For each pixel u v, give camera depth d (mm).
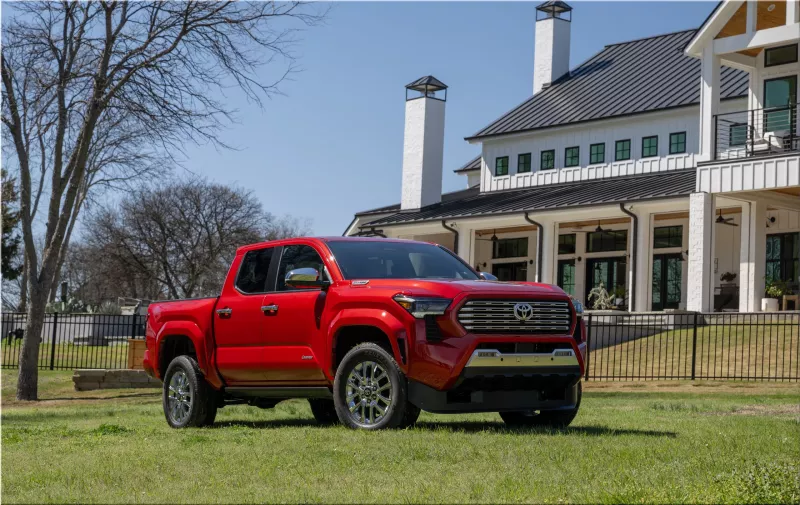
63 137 19094
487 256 40438
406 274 8852
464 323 7824
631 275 30047
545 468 5895
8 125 18891
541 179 38062
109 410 14242
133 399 17953
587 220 35031
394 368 7961
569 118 37062
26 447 7668
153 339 10242
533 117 38844
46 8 18734
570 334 8328
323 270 8844
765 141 25828
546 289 8375
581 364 8359
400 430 7883
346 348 8609
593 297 36344
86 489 5406
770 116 27062
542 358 8062
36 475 5984
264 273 9352
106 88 18703
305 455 6496
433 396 7789
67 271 65438
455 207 37656
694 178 30578
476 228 35219
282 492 5133
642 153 34969
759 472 5492
